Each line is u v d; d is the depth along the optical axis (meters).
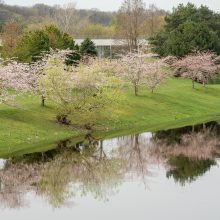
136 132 47.12
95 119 46.06
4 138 38.22
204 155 38.16
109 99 45.53
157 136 45.62
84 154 37.38
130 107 55.81
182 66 77.75
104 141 42.47
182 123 53.59
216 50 88.88
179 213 23.62
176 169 33.53
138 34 114.50
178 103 62.78
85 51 78.94
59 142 39.97
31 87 45.16
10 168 32.09
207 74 77.44
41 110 47.12
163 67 73.88
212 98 70.12
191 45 86.81
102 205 24.98
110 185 29.06
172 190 27.91
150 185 29.03
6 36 75.88
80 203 25.39
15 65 43.84
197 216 23.12
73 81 44.34
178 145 42.12
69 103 44.56
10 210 24.19
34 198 26.25
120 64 62.62
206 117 58.53
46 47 65.00
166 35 96.25
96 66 48.00
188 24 91.12
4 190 27.66
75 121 46.19
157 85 66.12
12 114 44.12
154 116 55.19
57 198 26.27
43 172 31.72
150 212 23.75
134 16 108.06
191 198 26.19
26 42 65.44
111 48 112.69
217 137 45.78
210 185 28.91
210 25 102.31
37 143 38.81
